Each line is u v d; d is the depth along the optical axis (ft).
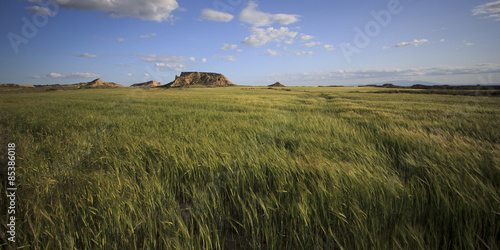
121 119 26.07
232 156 10.91
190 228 7.23
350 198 7.10
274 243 6.55
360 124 23.98
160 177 9.93
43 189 7.93
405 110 36.27
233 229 7.77
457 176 7.80
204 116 29.53
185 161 10.28
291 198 7.54
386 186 7.36
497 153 9.98
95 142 15.01
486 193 6.88
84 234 6.38
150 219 6.71
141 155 11.97
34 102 58.49
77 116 29.27
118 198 7.25
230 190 8.29
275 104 50.98
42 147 13.52
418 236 6.04
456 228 6.48
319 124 21.63
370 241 6.18
